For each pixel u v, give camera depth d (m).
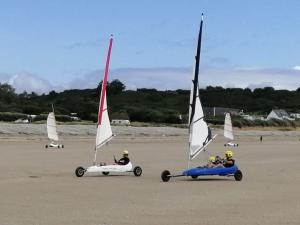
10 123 106.81
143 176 30.52
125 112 162.50
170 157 48.09
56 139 67.38
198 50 29.69
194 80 29.72
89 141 75.50
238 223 16.12
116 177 29.59
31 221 16.00
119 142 76.06
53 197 21.28
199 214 17.67
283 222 16.38
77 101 176.62
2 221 15.92
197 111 29.89
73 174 30.88
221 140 96.44
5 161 39.41
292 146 77.06
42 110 159.75
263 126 166.00
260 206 19.58
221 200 21.09
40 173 31.20
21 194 22.02
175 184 26.45
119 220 16.41
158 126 130.25
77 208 18.61
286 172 34.62
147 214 17.56
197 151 29.95
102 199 20.97
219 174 28.66
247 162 43.94
